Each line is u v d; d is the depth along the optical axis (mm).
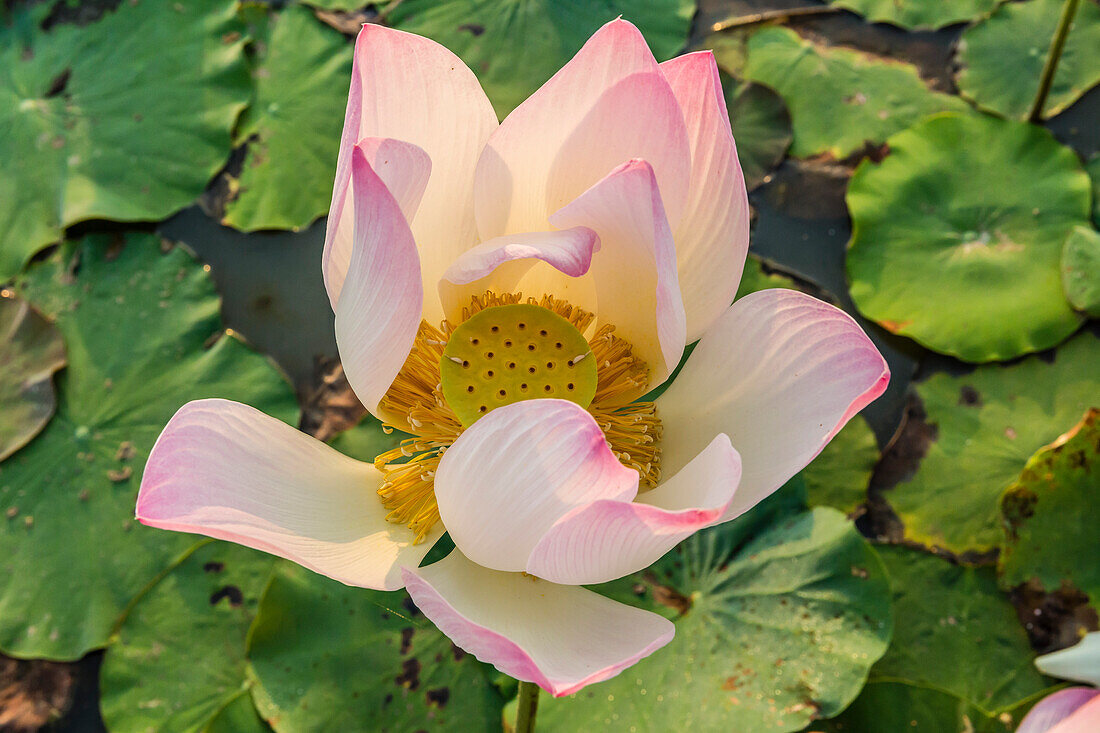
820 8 818
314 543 597
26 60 793
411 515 616
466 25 802
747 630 680
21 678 704
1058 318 740
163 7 800
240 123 784
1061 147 774
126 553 715
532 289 643
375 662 681
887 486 723
